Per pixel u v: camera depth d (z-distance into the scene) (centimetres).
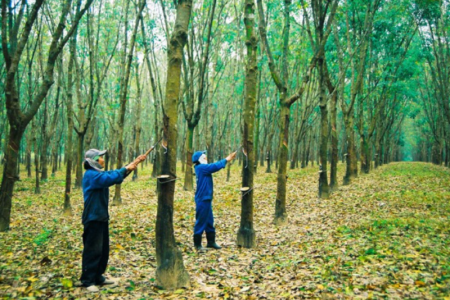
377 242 646
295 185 1723
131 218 1018
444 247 590
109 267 572
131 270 568
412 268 500
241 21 1917
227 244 759
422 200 1090
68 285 467
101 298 436
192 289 480
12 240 746
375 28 1747
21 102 2578
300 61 2048
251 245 724
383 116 2759
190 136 1625
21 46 821
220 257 650
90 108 1472
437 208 965
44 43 1923
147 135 3997
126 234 812
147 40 1658
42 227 908
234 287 484
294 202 1267
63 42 880
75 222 980
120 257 635
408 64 1950
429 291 413
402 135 5253
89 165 490
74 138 3031
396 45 1883
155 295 457
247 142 747
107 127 3784
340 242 682
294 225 913
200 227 707
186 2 502
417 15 1827
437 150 3691
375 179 1786
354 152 1947
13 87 843
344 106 1723
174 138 501
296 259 598
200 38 1579
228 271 567
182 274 491
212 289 479
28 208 1255
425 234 691
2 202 860
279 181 937
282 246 713
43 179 2217
